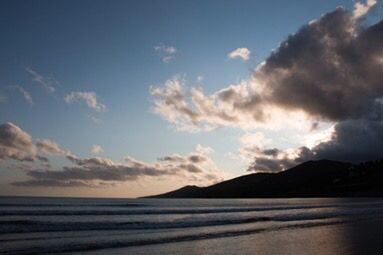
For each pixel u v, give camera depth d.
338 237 35.22
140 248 28.33
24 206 90.06
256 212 80.81
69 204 110.56
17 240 31.14
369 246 29.72
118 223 48.12
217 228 43.88
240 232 39.56
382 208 92.56
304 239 33.97
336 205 115.12
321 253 26.44
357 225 48.12
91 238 33.28
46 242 30.16
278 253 26.47
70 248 27.44
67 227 41.75
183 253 26.42
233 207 108.75
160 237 34.56
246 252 26.94
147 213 74.19
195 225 47.56
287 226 46.75
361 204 121.50
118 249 27.70
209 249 28.22
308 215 68.62
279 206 115.69
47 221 48.94
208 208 101.00
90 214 67.25
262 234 37.91
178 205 125.19
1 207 82.94
